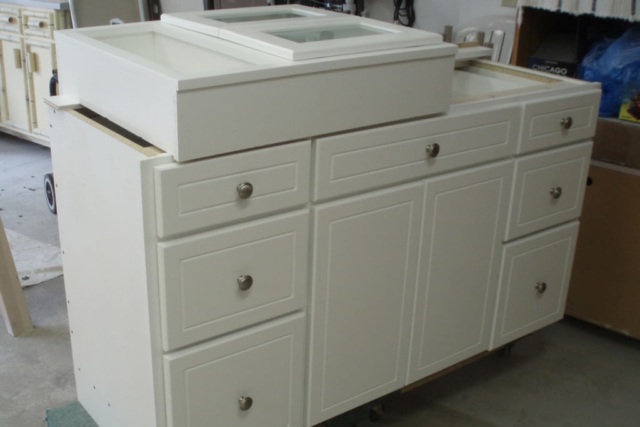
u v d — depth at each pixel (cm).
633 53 204
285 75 122
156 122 117
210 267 125
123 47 157
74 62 144
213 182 120
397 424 181
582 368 210
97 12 314
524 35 222
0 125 379
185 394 130
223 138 118
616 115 210
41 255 257
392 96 141
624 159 205
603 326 222
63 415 175
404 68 140
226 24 150
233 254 127
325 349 151
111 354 148
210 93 113
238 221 127
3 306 207
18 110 368
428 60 143
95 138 130
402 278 159
